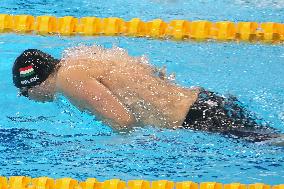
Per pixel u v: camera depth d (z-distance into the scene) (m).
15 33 21.98
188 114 14.80
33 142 14.83
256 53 20.34
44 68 15.84
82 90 14.91
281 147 14.19
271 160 13.81
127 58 16.17
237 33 21.91
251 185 12.80
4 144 14.74
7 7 24.70
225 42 21.34
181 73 18.67
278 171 13.44
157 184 12.88
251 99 16.84
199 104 14.93
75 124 15.37
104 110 14.70
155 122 14.88
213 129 14.60
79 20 22.56
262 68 19.12
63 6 25.12
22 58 15.98
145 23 22.28
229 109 14.95
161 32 22.09
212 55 20.19
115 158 14.09
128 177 13.36
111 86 15.23
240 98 16.91
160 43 21.25
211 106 14.90
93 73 15.23
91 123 15.17
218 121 14.69
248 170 13.52
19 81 16.09
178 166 13.74
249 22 22.20
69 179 13.04
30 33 22.03
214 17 23.78
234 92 17.36
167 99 15.07
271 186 12.86
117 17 23.72
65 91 15.25
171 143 14.45
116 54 16.22
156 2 25.84
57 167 13.76
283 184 12.94
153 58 19.80
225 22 22.03
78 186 12.95
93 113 14.91
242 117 14.86
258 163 13.74
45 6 25.06
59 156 14.22
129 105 15.09
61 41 21.27
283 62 19.59
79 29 22.31
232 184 12.84
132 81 15.34
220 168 13.59
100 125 15.04
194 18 23.69
